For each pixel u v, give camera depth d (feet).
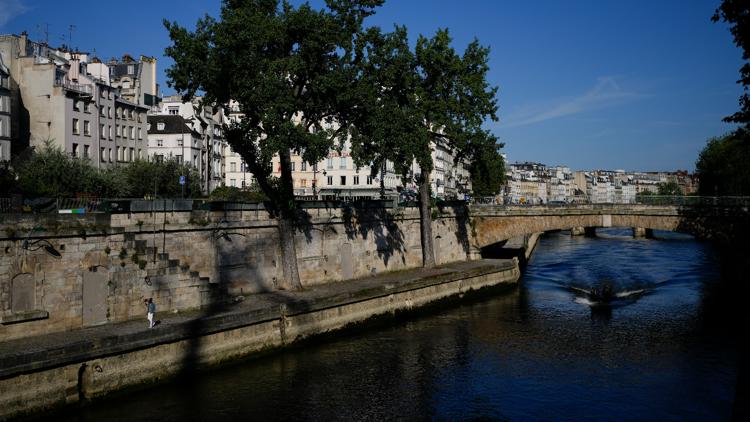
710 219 177.37
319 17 116.47
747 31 99.60
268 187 126.93
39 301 88.89
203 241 116.98
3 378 72.59
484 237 205.57
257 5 118.42
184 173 228.02
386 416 83.71
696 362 107.76
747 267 163.94
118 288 98.27
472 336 124.77
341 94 120.78
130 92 311.27
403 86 148.05
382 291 133.90
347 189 297.12
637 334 126.31
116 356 84.33
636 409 86.84
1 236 84.79
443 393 92.63
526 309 151.53
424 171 173.88
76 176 172.76
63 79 227.61
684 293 169.68
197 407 84.02
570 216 198.80
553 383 97.25
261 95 109.50
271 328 108.17
